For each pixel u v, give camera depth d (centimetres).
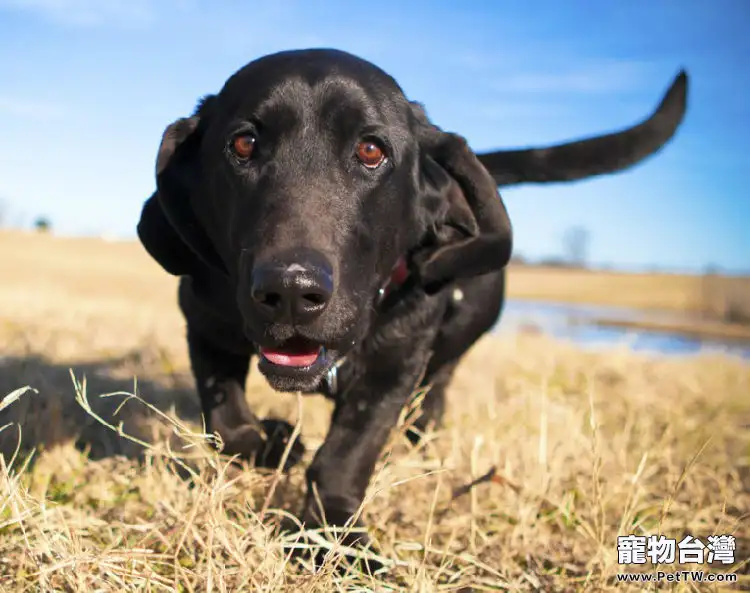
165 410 70
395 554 41
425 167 46
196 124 45
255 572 34
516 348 128
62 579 35
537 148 66
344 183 40
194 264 47
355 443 45
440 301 50
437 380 63
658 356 133
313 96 40
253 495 46
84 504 45
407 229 45
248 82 42
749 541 48
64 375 78
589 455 54
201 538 37
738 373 114
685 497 53
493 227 47
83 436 59
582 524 47
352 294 39
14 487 36
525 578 42
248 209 40
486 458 55
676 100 64
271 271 35
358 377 46
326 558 35
